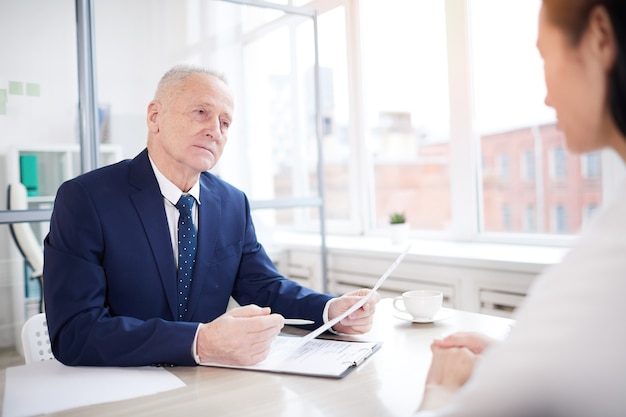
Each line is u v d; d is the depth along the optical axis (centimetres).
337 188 337
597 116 48
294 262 311
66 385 95
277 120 304
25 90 222
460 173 263
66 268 122
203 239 142
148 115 144
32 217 205
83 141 219
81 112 218
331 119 335
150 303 134
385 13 301
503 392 42
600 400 39
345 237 323
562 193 314
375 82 312
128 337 106
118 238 132
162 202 138
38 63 224
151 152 143
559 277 44
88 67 219
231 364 104
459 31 256
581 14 47
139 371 103
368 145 320
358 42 313
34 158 225
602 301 40
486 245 248
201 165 138
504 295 204
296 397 86
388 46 302
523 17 237
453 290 225
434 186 302
